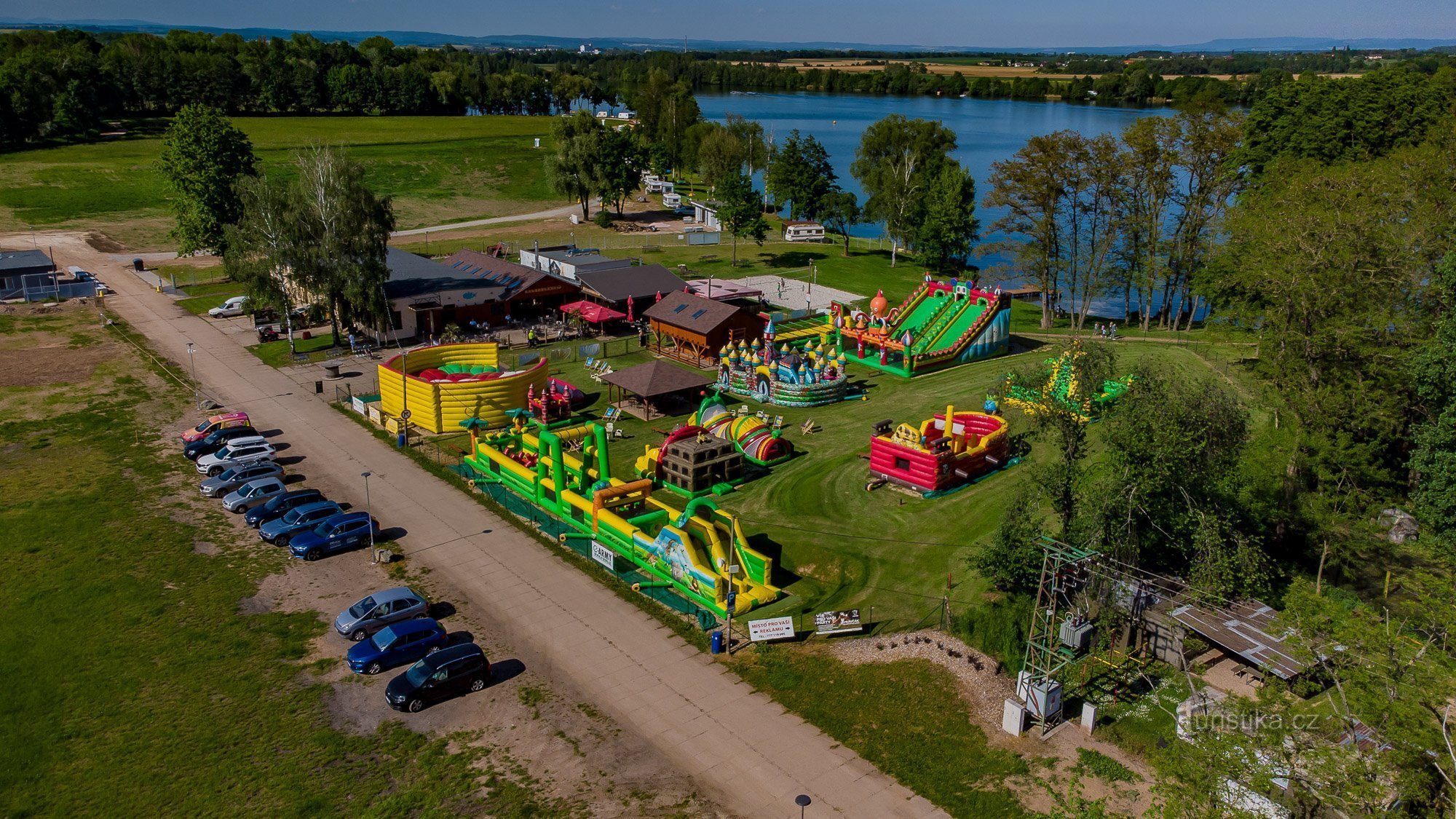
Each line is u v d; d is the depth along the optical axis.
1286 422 49.91
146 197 136.50
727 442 56.69
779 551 48.22
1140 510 39.97
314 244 77.69
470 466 58.19
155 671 37.25
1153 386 42.09
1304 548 48.47
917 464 54.34
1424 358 46.38
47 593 42.75
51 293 95.25
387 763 32.34
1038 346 87.75
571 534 49.84
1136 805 30.38
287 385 72.69
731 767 32.47
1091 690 36.88
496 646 39.69
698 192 189.75
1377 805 24.58
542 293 91.81
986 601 42.94
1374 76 86.06
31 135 161.12
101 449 59.78
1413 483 51.91
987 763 32.62
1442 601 29.09
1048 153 95.62
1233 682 37.16
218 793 30.78
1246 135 94.44
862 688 36.91
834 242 141.50
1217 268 74.94
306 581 44.53
